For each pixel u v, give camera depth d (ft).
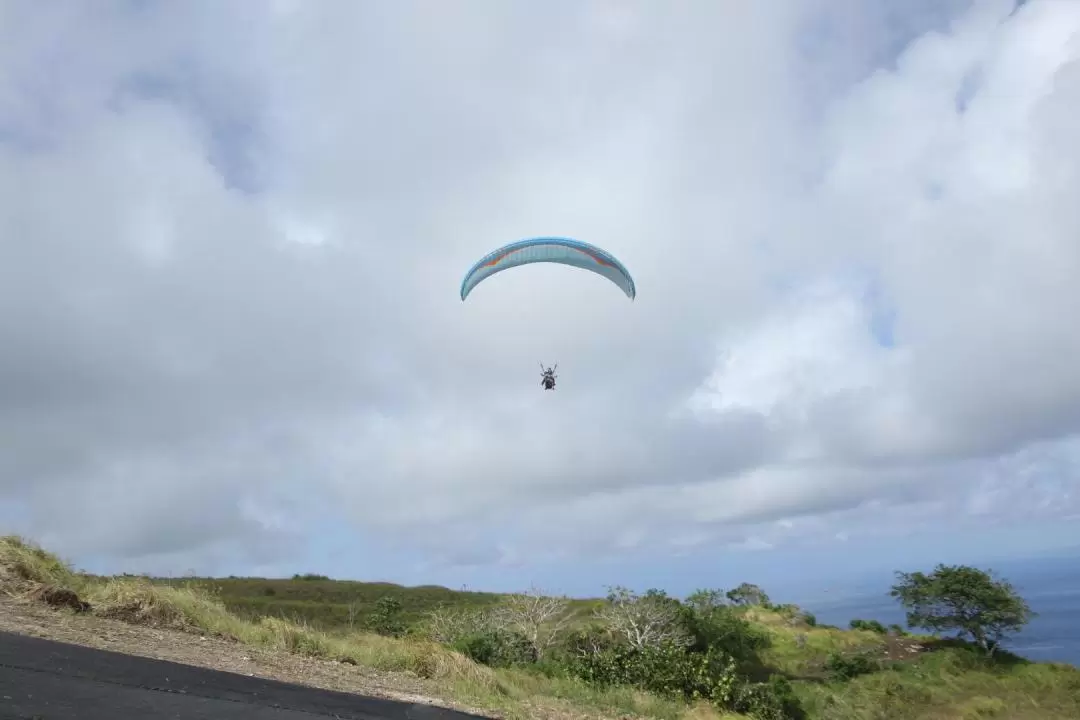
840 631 213.46
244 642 48.08
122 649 35.09
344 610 174.91
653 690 76.69
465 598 214.28
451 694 44.83
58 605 42.11
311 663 46.11
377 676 47.26
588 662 81.25
